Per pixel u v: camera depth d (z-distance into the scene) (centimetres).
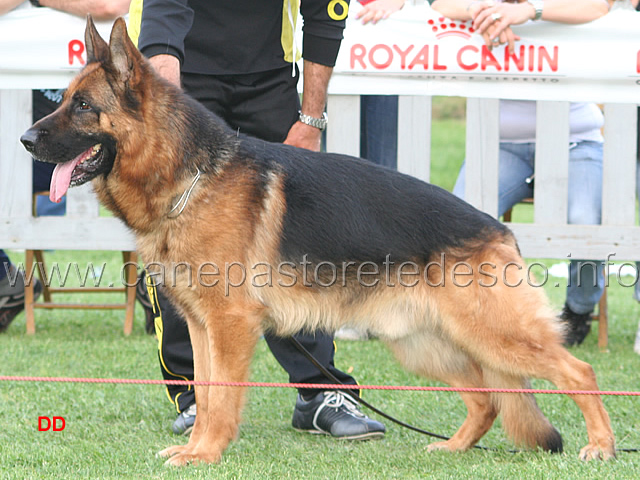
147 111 493
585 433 586
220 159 511
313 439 588
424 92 809
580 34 792
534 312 522
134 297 923
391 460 522
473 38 797
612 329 985
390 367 786
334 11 612
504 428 550
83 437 564
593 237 822
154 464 499
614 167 814
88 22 495
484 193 824
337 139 829
